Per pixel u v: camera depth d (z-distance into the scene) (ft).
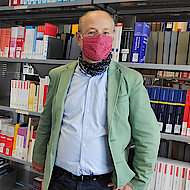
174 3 6.49
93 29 4.32
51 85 5.10
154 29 7.14
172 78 6.70
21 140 7.84
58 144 4.60
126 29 6.36
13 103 8.04
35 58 7.54
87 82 4.54
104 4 6.77
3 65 9.18
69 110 4.55
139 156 4.37
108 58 4.50
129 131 4.47
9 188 8.93
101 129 4.37
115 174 4.30
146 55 6.07
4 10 7.99
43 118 5.31
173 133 5.78
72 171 4.42
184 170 5.67
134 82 4.39
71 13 8.19
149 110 4.42
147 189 5.97
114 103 4.28
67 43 7.17
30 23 9.55
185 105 5.65
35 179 8.03
